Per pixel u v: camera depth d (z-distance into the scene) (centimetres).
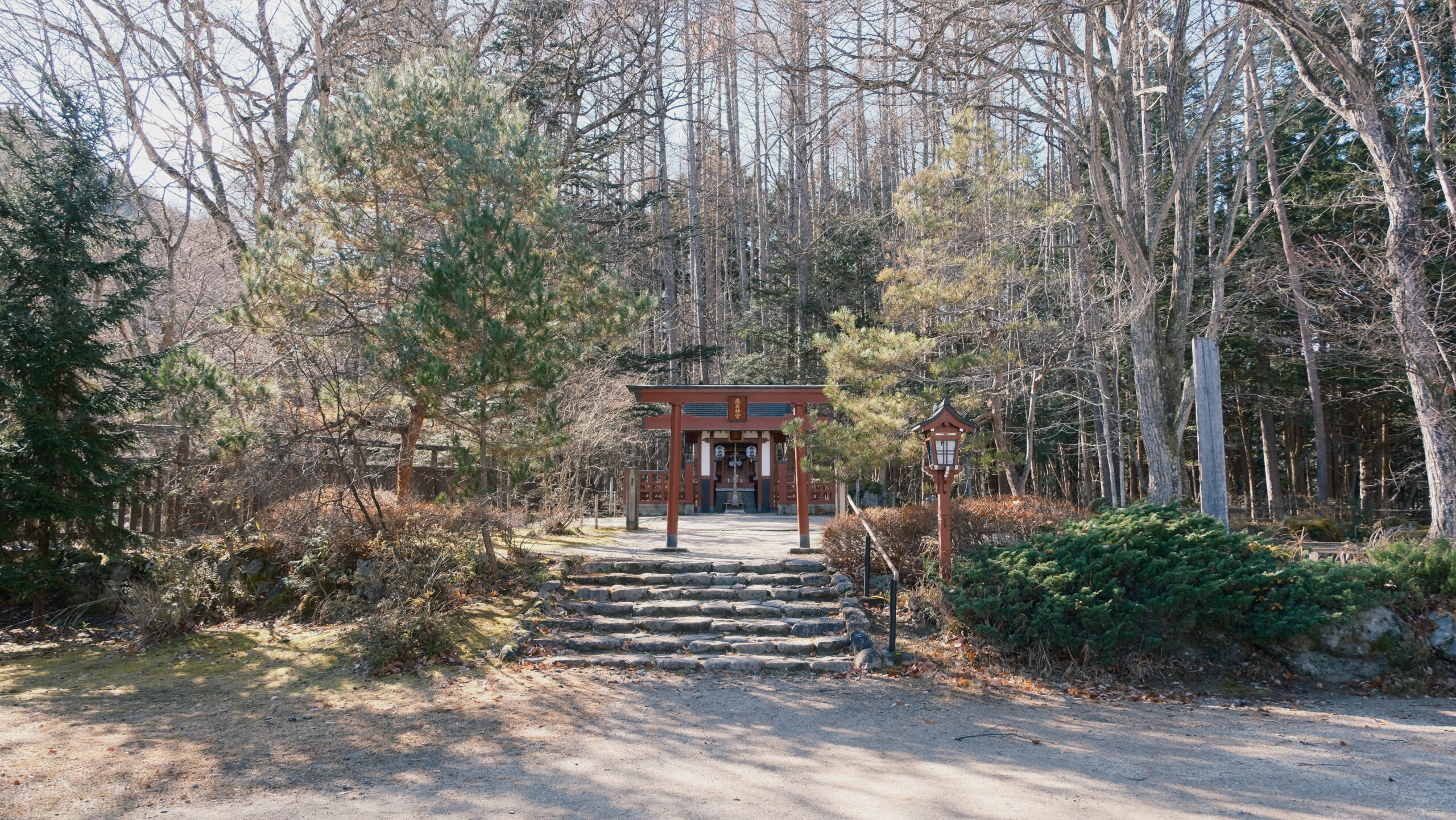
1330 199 1978
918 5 1465
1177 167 1534
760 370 3048
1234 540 984
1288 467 3359
